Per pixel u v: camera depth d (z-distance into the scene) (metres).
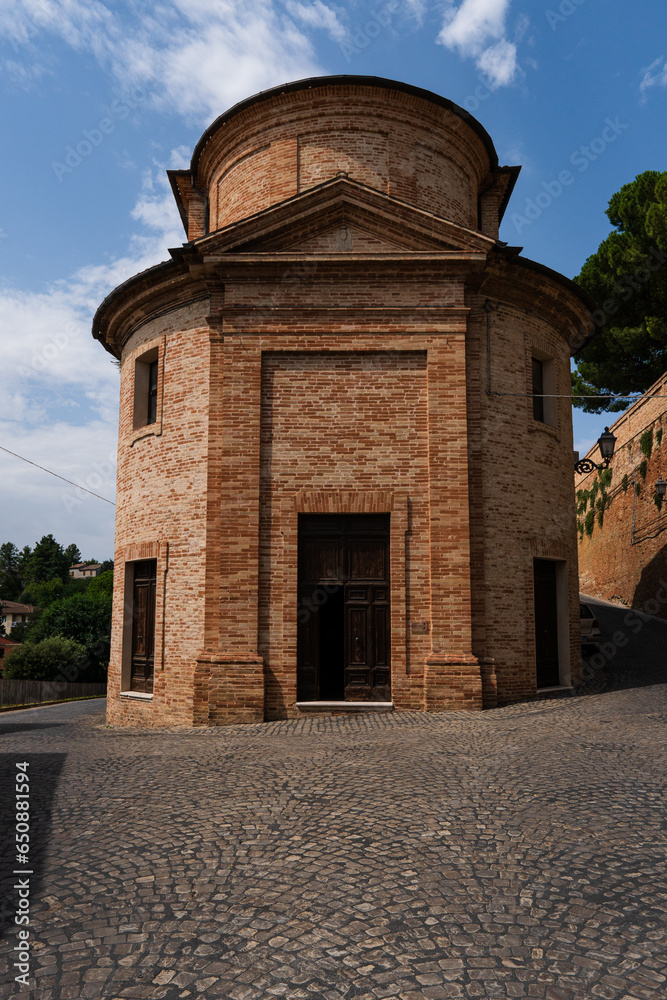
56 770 7.75
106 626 35.75
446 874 4.53
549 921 3.89
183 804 6.21
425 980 3.33
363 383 11.86
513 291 13.04
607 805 5.91
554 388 14.12
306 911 4.05
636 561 27.44
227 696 11.02
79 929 3.88
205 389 12.67
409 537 11.48
